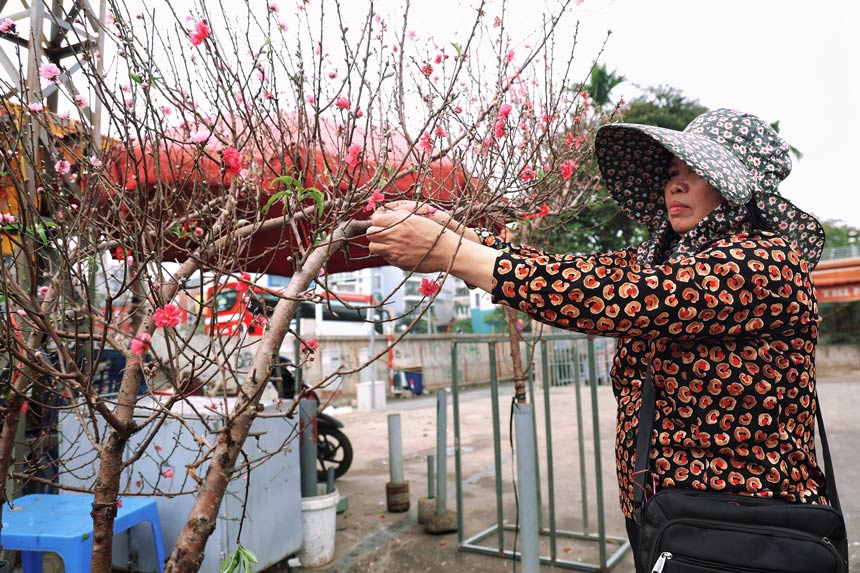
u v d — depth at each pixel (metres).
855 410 9.22
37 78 1.40
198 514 1.21
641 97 13.26
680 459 1.19
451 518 4.22
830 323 18.64
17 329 1.48
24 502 2.68
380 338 18.17
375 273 22.62
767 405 1.13
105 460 1.40
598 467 3.49
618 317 1.08
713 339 1.15
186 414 2.88
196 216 1.46
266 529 3.19
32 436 3.12
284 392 4.92
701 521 1.11
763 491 1.13
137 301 1.80
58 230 1.39
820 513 1.08
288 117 1.88
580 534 4.04
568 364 9.31
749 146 1.32
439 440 4.30
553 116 2.00
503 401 13.17
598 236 8.84
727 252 1.12
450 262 1.13
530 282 1.10
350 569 3.63
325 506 3.69
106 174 1.40
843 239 28.80
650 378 1.24
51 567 2.82
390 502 4.77
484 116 1.81
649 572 1.15
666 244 1.46
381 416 11.55
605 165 1.54
